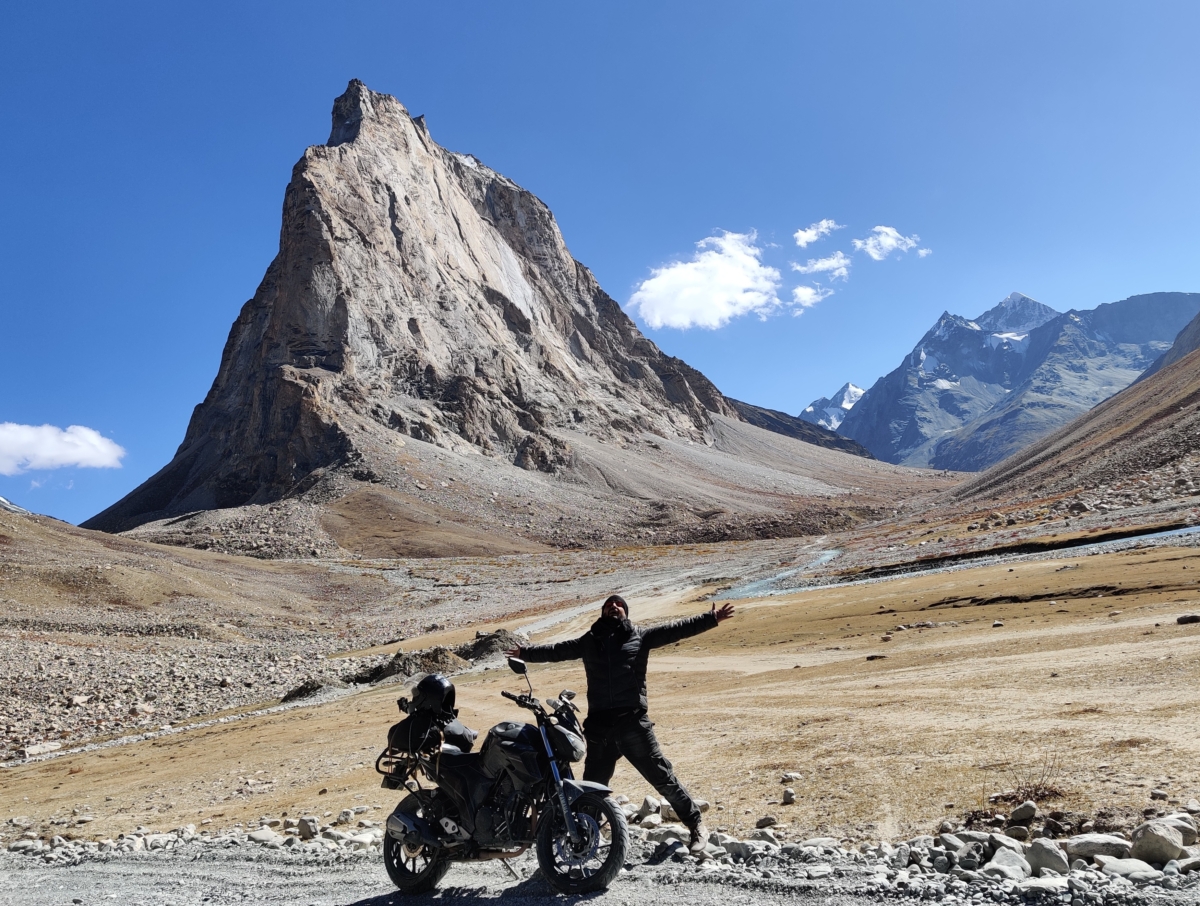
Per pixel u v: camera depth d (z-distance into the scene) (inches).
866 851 245.9
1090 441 4239.7
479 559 4894.2
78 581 2758.4
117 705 1376.7
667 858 259.4
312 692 1327.5
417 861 294.4
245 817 471.5
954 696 478.9
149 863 362.3
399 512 5979.3
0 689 1435.8
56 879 355.3
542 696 864.9
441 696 267.6
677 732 532.4
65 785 765.3
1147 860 206.4
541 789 247.9
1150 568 1082.1
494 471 7514.8
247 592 3314.5
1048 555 1676.9
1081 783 273.0
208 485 7736.2
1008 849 219.8
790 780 347.9
